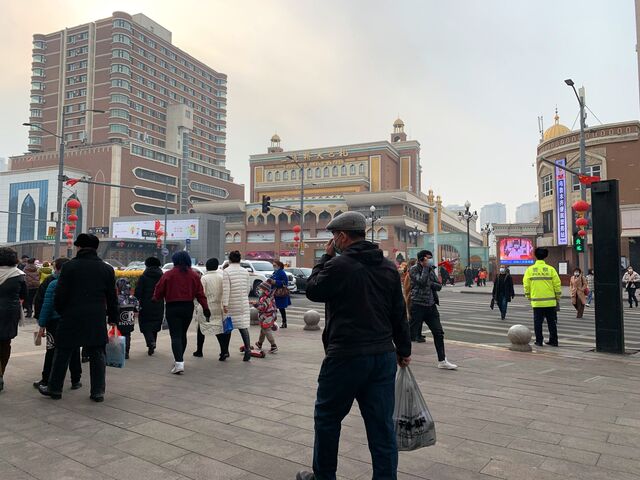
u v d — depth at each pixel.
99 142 98.75
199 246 64.50
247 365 7.49
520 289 36.16
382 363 2.86
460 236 58.19
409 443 3.08
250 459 3.72
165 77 110.31
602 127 36.09
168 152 101.62
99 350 5.47
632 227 33.72
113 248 57.41
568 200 37.56
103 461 3.68
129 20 101.50
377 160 81.50
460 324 13.79
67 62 104.12
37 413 4.93
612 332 8.60
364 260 2.94
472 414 4.92
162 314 8.65
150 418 4.77
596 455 3.82
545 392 5.83
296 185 83.88
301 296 24.14
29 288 14.09
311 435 4.27
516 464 3.64
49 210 86.00
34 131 105.12
